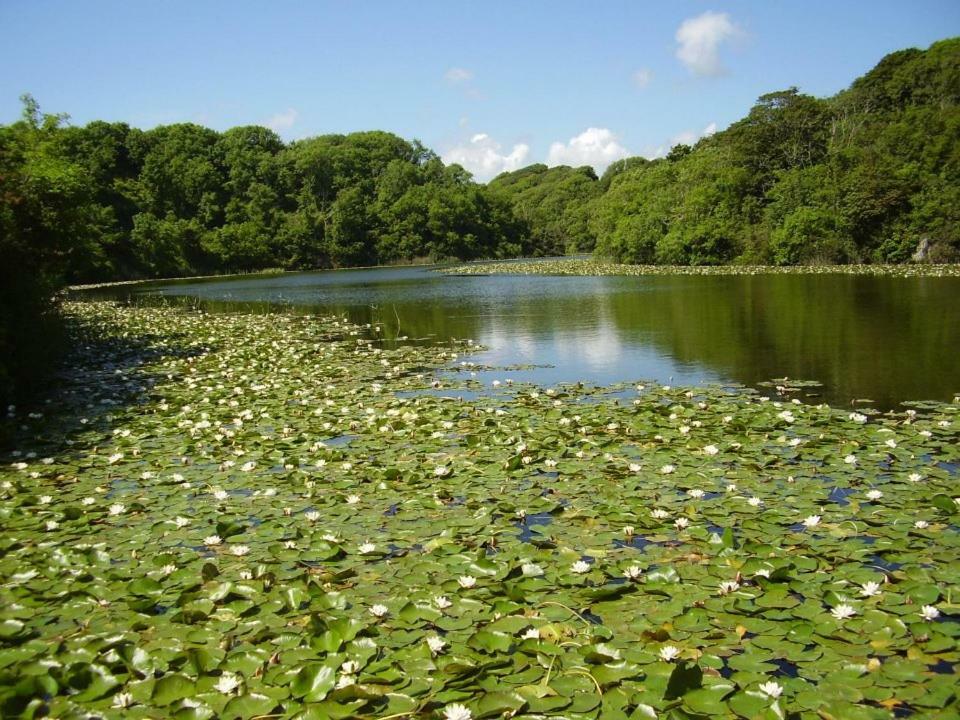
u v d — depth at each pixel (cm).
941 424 796
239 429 916
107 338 1959
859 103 6128
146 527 604
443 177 9862
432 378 1238
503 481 687
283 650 409
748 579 473
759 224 4806
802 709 345
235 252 7125
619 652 392
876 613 417
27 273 1332
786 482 652
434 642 401
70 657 403
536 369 1296
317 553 536
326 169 8944
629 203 6019
